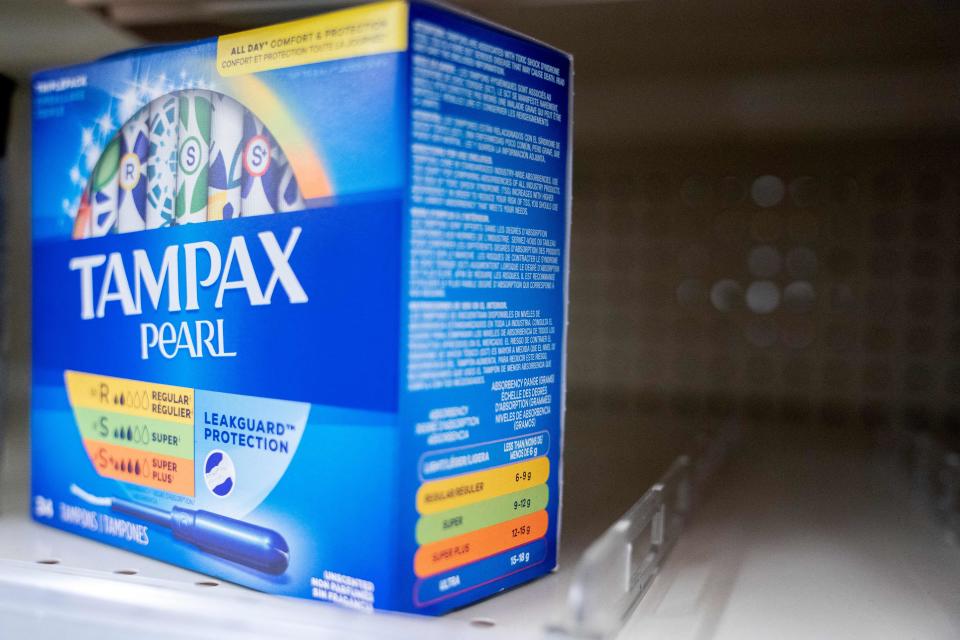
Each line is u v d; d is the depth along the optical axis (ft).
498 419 1.65
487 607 1.61
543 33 2.31
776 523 2.24
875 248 3.81
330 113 1.52
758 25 2.22
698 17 2.16
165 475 1.82
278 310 1.61
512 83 1.63
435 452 1.53
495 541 1.67
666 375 4.11
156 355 1.82
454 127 1.52
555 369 1.79
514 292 1.67
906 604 1.67
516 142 1.65
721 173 4.01
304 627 1.47
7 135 2.19
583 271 4.21
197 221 1.73
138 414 1.86
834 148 3.63
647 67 2.65
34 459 2.10
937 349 3.75
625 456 3.01
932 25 2.21
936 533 2.16
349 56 1.49
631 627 1.53
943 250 3.73
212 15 2.18
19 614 1.60
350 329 1.51
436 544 1.54
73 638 1.53
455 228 1.53
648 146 3.65
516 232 1.66
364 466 1.51
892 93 2.84
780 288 3.94
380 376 1.48
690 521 2.26
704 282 4.05
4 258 2.22
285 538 1.62
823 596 1.71
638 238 4.13
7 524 2.10
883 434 3.59
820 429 3.71
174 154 1.77
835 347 3.88
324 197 1.53
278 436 1.62
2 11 2.20
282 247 1.60
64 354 2.02
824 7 2.06
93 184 1.93
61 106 1.99
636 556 1.78
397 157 1.44
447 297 1.52
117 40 2.39
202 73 1.72
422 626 1.44
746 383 4.00
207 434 1.74
